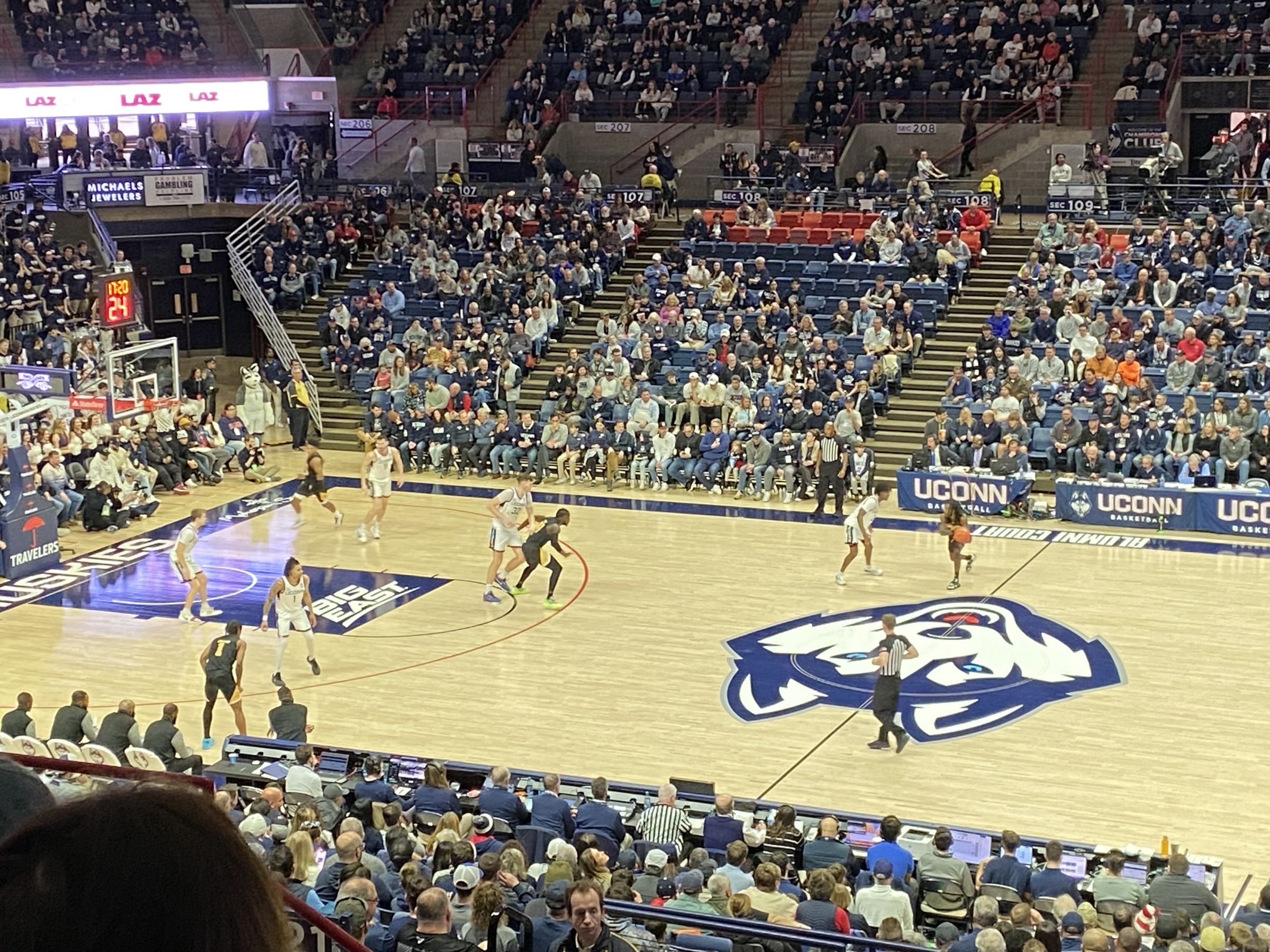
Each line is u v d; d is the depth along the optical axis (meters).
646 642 23.72
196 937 1.39
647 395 33.94
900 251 37.88
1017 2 44.34
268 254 41.00
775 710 20.98
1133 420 30.94
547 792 14.99
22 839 1.40
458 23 49.00
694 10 47.50
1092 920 12.54
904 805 17.98
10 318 35.38
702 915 9.70
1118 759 19.25
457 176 44.19
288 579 21.69
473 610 25.42
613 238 40.78
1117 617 24.58
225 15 47.22
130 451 32.12
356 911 9.52
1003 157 43.00
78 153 42.69
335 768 16.81
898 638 19.45
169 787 1.48
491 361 36.72
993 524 30.39
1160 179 38.62
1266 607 25.08
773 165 43.03
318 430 37.88
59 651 23.58
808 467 31.86
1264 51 41.16
